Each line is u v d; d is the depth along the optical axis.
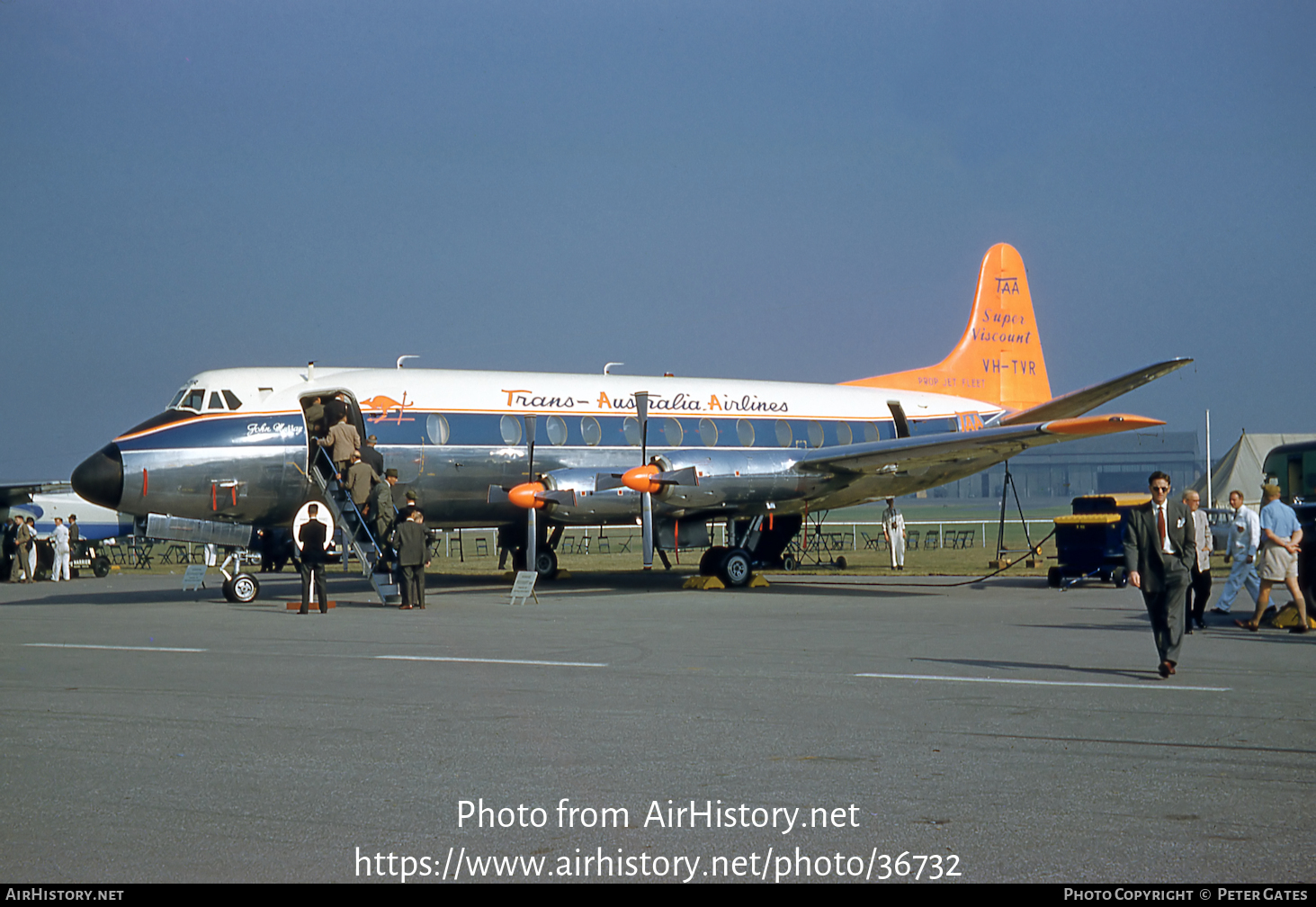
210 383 21.31
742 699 9.65
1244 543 16.56
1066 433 19.94
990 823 5.98
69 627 16.28
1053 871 5.25
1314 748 7.59
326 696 9.92
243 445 20.72
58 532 33.41
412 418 22.56
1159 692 9.86
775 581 26.83
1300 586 15.86
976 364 30.67
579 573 31.22
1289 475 25.12
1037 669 11.34
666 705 9.37
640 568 34.84
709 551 25.67
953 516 91.00
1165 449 142.38
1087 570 23.30
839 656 12.41
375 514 20.61
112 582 31.64
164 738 8.13
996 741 7.91
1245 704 9.27
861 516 92.62
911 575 29.39
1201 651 12.79
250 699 9.74
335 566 38.22
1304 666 11.48
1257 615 15.10
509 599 21.25
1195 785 6.65
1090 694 9.79
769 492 23.52
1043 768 7.09
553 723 8.63
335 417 22.66
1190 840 5.64
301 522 18.64
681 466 23.09
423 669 11.52
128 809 6.30
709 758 7.48
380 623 16.70
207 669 11.65
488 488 23.22
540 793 6.66
